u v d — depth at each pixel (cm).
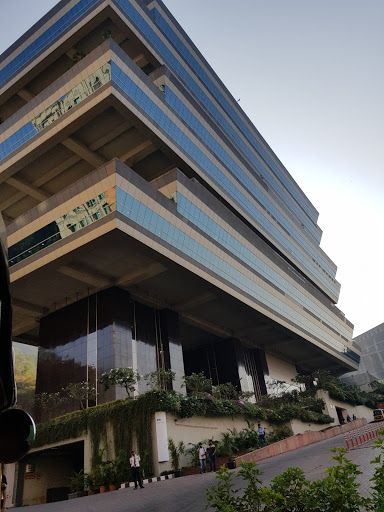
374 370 11475
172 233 3984
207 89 6312
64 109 4212
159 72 4841
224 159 5834
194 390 3706
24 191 4856
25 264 3888
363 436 2653
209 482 1719
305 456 2192
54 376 4147
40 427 3184
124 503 1541
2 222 228
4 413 265
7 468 3047
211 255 4519
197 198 4453
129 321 4184
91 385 3794
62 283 4103
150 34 5094
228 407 3234
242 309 5134
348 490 552
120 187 3516
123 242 3606
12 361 253
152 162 4844
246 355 6369
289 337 6419
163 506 1309
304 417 4397
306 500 566
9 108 5444
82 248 3591
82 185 3650
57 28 4906
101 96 3953
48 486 3212
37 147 4325
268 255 6022
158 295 4638
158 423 2544
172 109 4728
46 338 4403
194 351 6219
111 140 4509
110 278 4191
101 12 4559
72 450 3366
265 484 1351
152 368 4391
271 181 8256
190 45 6097
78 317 4250
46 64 4966
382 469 537
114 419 2748
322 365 8469
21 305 4366
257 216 6512
